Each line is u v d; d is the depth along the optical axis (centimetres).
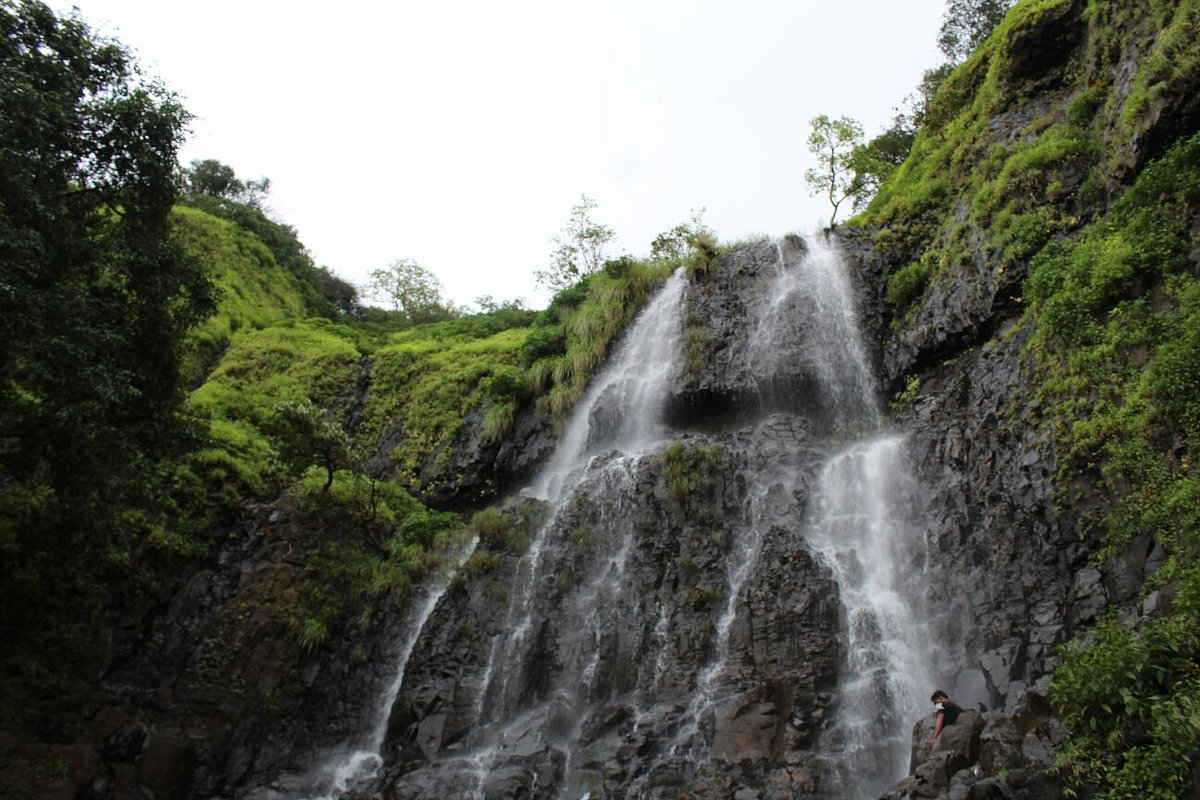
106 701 1812
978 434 1797
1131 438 1384
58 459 1538
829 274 2595
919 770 1109
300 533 2250
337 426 2403
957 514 1709
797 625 1605
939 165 2616
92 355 1420
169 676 1930
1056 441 1538
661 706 1591
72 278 1515
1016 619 1455
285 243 5484
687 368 2525
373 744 1884
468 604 2006
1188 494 1211
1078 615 1351
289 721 1944
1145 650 997
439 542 2297
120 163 1614
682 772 1435
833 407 2302
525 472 2692
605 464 2236
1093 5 2181
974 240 2148
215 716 1883
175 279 1711
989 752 1060
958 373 2047
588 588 1930
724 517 1952
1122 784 929
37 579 1811
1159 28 1822
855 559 1772
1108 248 1628
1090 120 2022
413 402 3294
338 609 2128
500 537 2180
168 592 2045
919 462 1914
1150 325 1456
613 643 1759
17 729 1666
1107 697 989
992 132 2384
